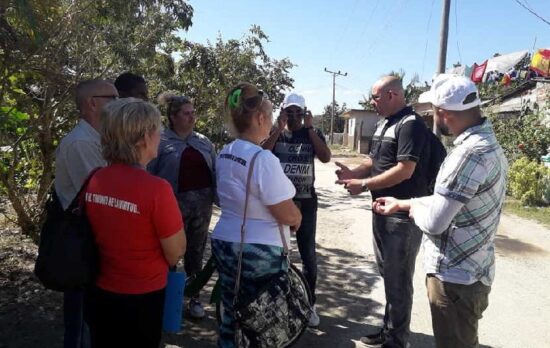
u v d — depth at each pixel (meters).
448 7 12.36
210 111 10.47
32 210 5.30
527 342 3.96
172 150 3.86
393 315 3.32
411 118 3.21
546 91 13.84
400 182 3.22
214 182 4.04
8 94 4.61
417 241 3.28
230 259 2.45
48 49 4.62
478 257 2.32
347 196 11.59
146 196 2.03
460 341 2.40
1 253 5.08
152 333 2.19
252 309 2.33
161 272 2.17
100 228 2.08
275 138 3.92
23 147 5.42
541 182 10.42
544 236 7.67
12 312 3.86
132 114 2.05
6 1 3.51
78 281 2.08
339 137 45.12
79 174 2.66
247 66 12.64
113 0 5.43
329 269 5.63
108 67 5.84
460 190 2.20
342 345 3.74
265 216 2.41
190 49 10.20
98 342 2.20
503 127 14.09
